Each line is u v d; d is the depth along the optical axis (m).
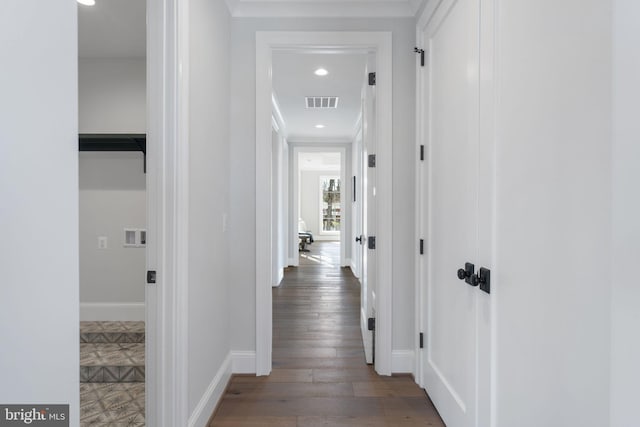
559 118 0.90
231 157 2.30
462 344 1.54
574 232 0.85
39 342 0.61
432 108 2.00
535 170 1.01
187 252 1.49
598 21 0.77
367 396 2.05
